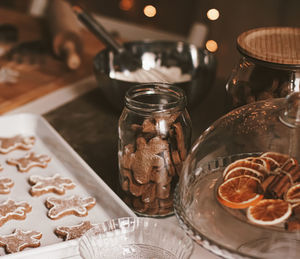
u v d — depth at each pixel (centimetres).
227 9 181
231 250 56
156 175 68
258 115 66
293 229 59
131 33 129
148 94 71
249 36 75
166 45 98
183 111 69
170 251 62
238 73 72
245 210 61
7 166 82
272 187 61
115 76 94
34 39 124
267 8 174
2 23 130
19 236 67
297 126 62
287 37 75
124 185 71
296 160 62
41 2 140
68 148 81
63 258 63
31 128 91
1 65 113
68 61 110
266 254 57
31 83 107
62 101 100
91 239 62
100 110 97
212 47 114
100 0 233
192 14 212
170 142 68
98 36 95
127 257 62
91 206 73
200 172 67
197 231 59
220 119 69
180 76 96
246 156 65
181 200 64
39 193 76
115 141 88
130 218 64
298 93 62
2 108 98
